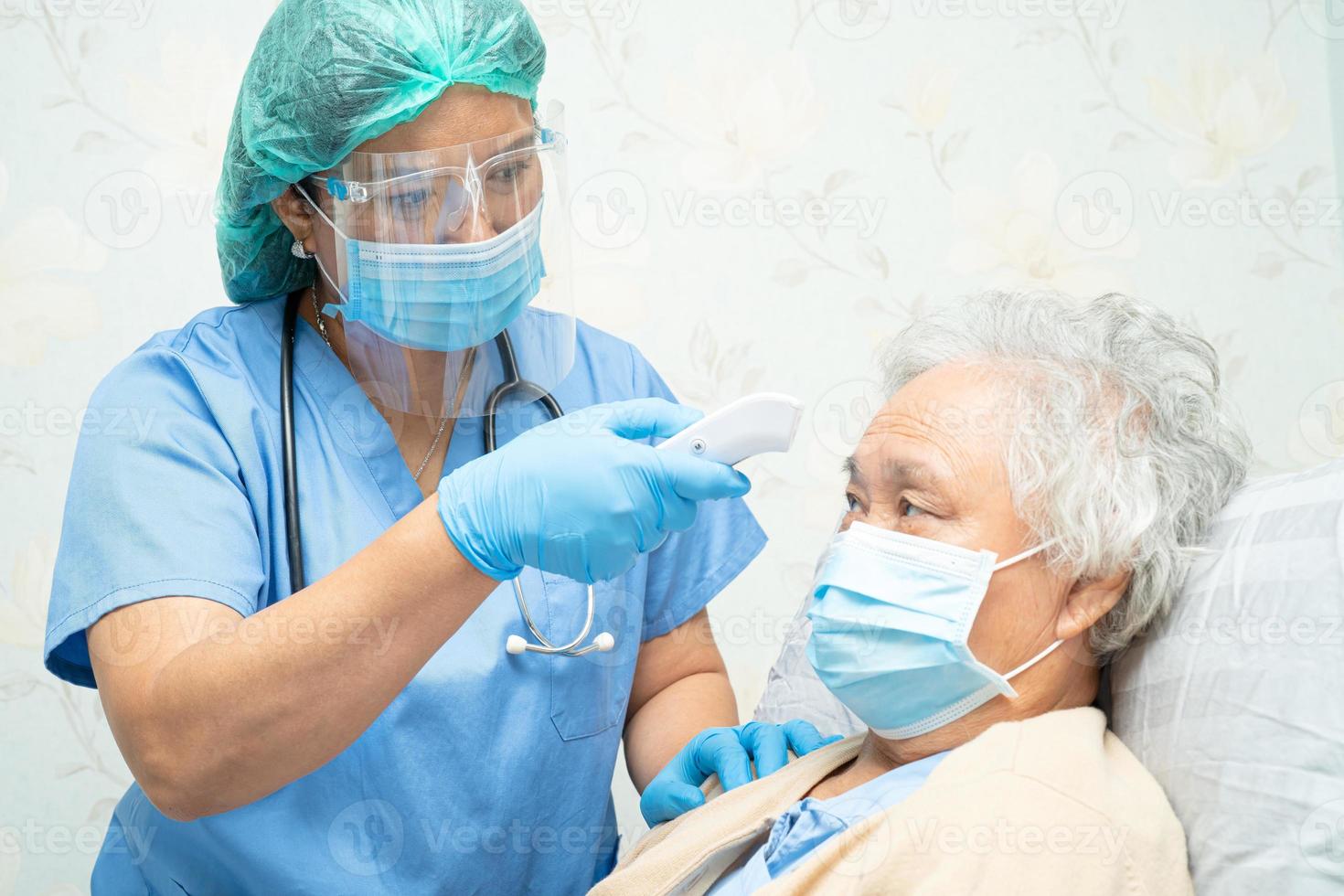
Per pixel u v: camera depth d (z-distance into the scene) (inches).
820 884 35.4
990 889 32.9
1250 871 33.1
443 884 44.0
